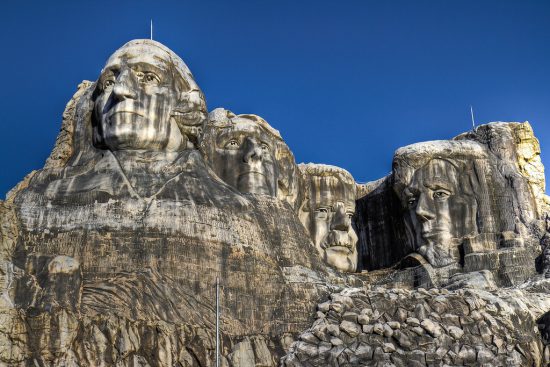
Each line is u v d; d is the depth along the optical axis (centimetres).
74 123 2475
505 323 2198
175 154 2381
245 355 2077
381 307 2186
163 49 2464
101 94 2412
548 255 2453
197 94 2444
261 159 2517
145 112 2355
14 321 1912
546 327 2231
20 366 1886
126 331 1980
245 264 2217
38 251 2112
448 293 2253
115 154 2338
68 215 2172
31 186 2253
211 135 2547
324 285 2291
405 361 2102
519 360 2150
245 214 2308
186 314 2081
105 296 2027
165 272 2123
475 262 2512
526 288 2381
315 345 2111
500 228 2588
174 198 2239
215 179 2405
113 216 2175
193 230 2195
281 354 2122
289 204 2508
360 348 2106
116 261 2114
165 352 1994
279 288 2238
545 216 2586
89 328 1958
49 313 1927
